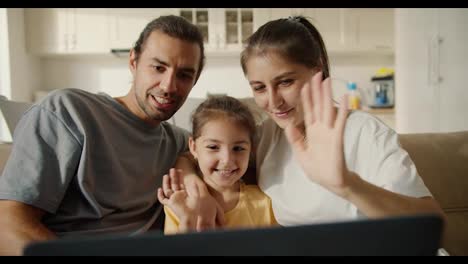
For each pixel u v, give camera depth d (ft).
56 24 11.18
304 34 2.78
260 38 2.73
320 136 1.90
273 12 11.74
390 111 11.62
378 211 1.99
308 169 1.97
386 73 12.03
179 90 3.43
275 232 1.05
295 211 2.87
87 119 3.08
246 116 3.37
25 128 2.94
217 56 12.43
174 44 3.30
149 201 3.34
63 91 3.13
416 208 2.08
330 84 1.91
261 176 3.29
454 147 3.88
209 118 3.28
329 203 2.71
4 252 2.48
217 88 12.50
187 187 3.05
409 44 10.71
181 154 3.77
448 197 3.63
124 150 3.25
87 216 2.96
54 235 2.67
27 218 2.64
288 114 2.74
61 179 2.86
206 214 2.93
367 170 2.56
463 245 3.42
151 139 3.51
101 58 12.20
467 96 9.95
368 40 12.00
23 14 10.95
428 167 3.71
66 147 2.92
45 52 11.18
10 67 10.09
